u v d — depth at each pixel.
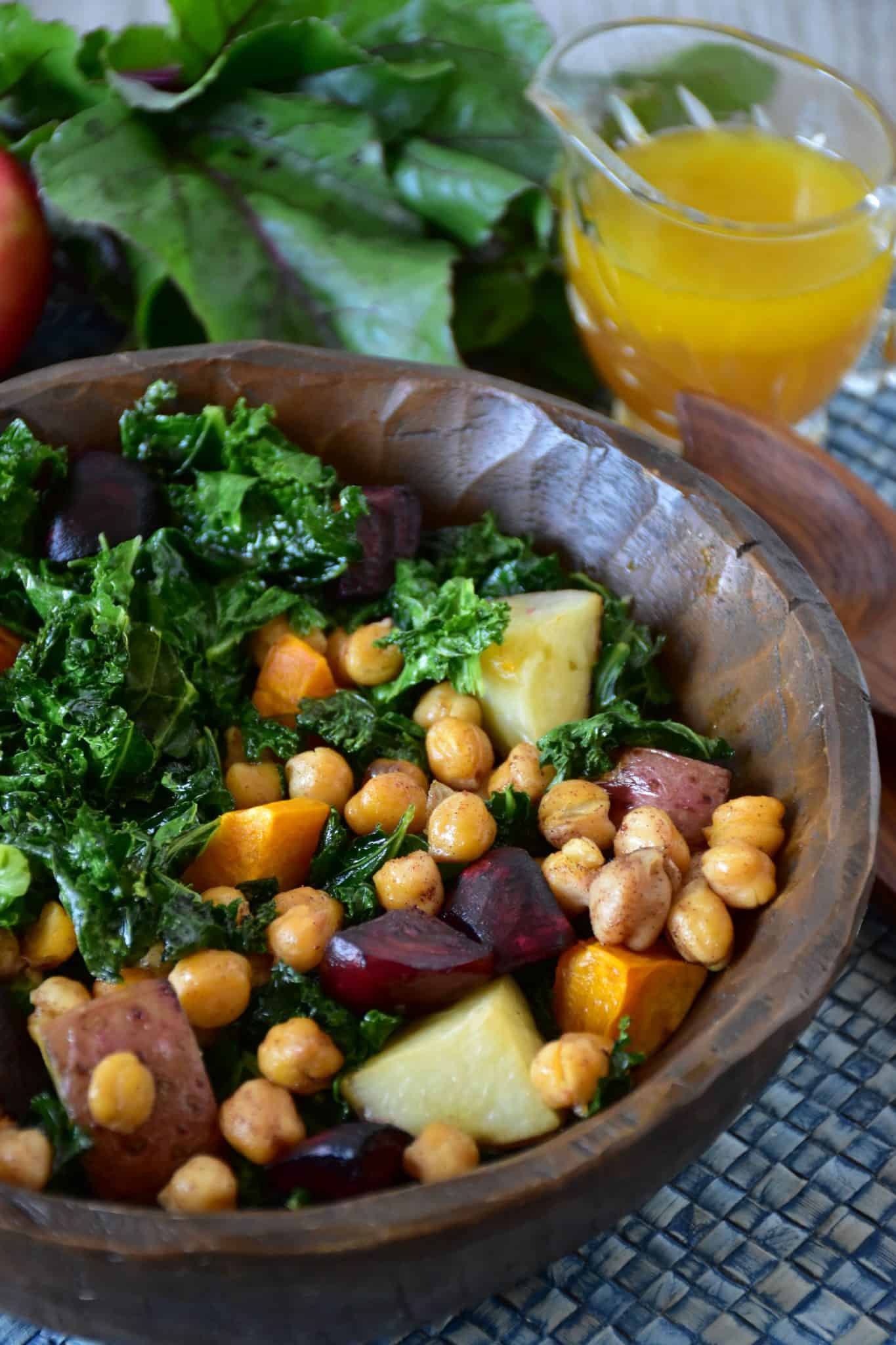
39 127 0.52
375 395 0.42
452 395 0.42
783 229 0.46
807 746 0.38
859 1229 0.39
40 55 0.51
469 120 0.53
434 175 0.51
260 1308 0.33
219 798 0.40
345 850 0.40
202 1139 0.35
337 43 0.50
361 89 0.52
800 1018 0.34
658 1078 0.34
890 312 0.52
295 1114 0.36
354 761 0.41
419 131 0.53
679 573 0.41
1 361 0.50
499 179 0.51
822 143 0.49
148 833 0.39
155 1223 0.32
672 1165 0.35
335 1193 0.35
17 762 0.39
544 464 0.42
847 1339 0.38
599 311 0.49
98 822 0.38
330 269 0.49
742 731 0.40
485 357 0.53
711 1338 0.38
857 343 0.49
